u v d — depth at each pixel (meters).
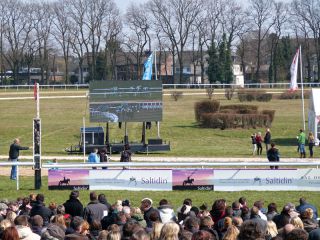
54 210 19.89
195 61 166.12
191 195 30.50
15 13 155.00
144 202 18.77
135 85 51.56
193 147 56.25
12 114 80.00
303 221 16.50
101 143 53.25
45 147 56.09
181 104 90.12
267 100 91.88
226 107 73.19
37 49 158.50
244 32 158.50
